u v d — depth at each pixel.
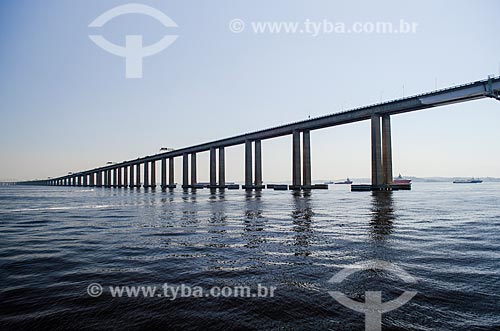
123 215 35.03
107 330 6.89
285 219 28.19
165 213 36.59
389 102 86.75
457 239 17.47
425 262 12.38
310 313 7.60
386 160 93.06
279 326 6.92
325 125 107.00
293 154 116.56
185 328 6.91
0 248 16.61
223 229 22.47
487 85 69.00
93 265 12.72
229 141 140.75
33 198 83.06
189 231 21.84
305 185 116.25
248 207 43.31
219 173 146.50
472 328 6.71
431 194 82.25
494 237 18.08
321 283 9.88
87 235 20.94
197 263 12.72
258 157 135.38
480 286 9.45
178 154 172.62
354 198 64.44
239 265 12.27
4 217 34.25
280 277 10.58
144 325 7.11
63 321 7.38
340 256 13.55
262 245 16.33
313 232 20.41
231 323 7.11
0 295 9.19
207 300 8.55
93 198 81.81
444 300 8.33
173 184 184.50
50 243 18.03
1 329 6.98
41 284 10.24
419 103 81.19
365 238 17.94
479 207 39.72
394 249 14.88
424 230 20.83
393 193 87.75
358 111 95.62
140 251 15.38
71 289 9.70
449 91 75.19
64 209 45.66
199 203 53.91
